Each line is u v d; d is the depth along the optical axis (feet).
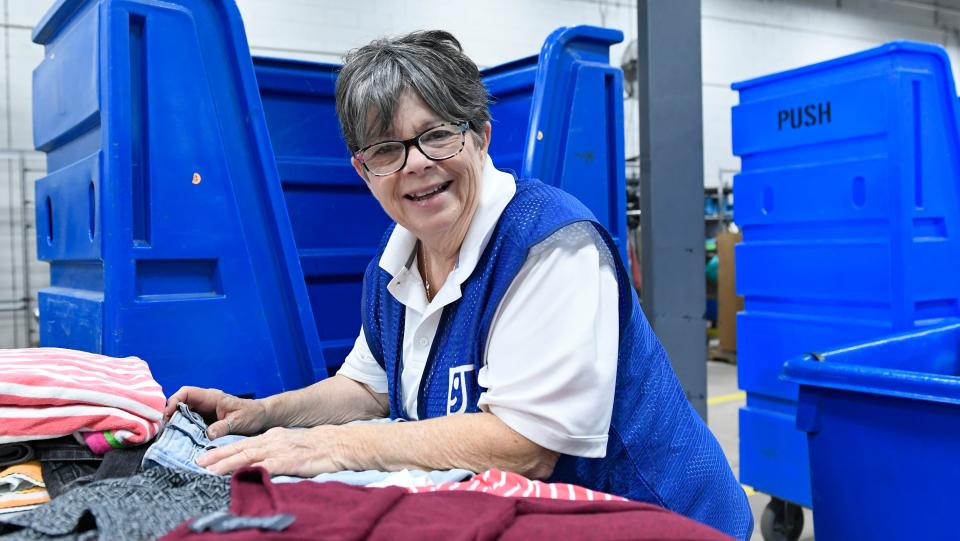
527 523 2.49
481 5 24.99
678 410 3.94
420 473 3.26
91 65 4.77
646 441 3.74
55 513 2.48
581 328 3.29
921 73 7.64
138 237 4.66
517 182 3.81
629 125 26.45
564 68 6.40
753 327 9.14
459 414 3.40
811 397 5.68
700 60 8.87
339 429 3.39
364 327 4.47
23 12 19.84
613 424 3.67
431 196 3.48
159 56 4.69
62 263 5.74
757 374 9.07
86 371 3.60
